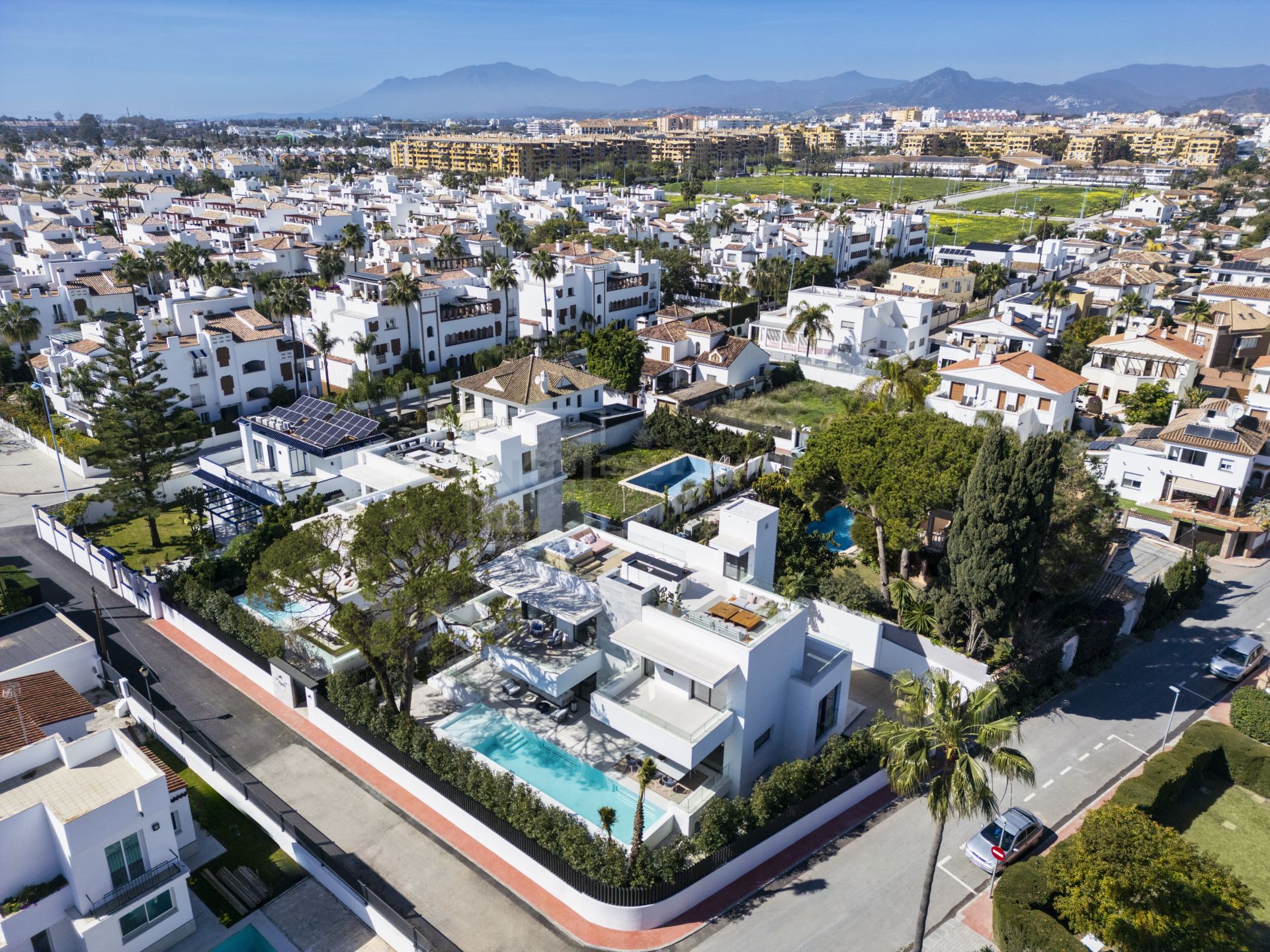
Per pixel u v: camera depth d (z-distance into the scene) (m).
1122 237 171.50
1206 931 25.91
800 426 77.06
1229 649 45.09
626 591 35.84
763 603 36.22
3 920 24.88
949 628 41.88
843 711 37.81
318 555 33.78
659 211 192.88
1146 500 63.53
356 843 31.78
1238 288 109.38
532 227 171.88
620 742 35.97
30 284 100.69
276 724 38.53
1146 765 35.53
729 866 30.09
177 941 28.06
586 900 28.47
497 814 31.44
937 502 41.34
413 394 85.94
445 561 35.41
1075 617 44.81
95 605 42.66
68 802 27.20
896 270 129.62
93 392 60.56
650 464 69.56
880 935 28.42
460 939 27.83
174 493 63.44
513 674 38.34
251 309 84.44
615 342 82.25
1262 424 65.25
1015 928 27.06
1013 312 97.00
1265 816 35.12
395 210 172.62
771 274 123.44
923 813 34.31
